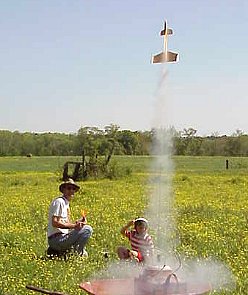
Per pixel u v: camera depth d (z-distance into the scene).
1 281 10.96
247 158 84.19
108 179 44.44
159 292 7.33
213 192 32.12
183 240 15.61
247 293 10.52
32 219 19.97
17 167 71.19
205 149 88.94
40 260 12.83
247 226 18.52
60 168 54.28
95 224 18.45
